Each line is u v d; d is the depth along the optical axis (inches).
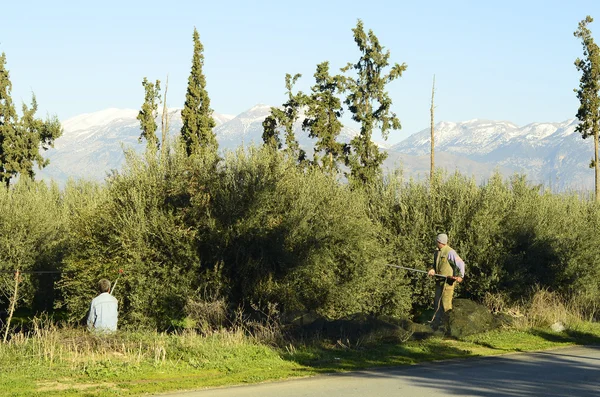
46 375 383.2
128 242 611.5
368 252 668.1
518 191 909.2
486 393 348.5
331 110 1457.9
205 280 612.1
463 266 581.6
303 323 538.6
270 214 642.8
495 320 611.8
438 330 572.1
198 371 409.7
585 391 355.3
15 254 820.6
